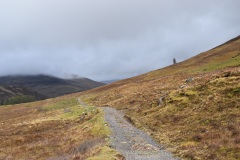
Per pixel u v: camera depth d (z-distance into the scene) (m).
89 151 31.20
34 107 139.00
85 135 46.53
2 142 56.59
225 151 26.62
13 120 104.31
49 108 121.94
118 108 74.25
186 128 38.53
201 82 60.38
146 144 34.50
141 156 28.89
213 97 45.53
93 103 102.38
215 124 36.28
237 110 38.75
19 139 57.19
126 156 28.81
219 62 113.44
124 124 50.47
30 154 45.19
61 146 46.09
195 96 49.91
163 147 33.47
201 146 29.92
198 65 126.56
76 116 76.06
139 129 45.28
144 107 61.44
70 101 130.38
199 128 36.69
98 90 153.38
